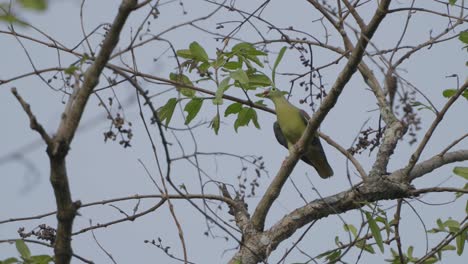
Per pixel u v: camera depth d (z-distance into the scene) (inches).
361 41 396.2
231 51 467.5
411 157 454.3
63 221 319.3
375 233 404.5
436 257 467.8
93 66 315.6
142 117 349.1
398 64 410.9
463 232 457.7
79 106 313.1
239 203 452.8
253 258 436.1
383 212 424.8
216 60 466.3
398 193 451.2
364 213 417.1
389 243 455.2
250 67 473.1
